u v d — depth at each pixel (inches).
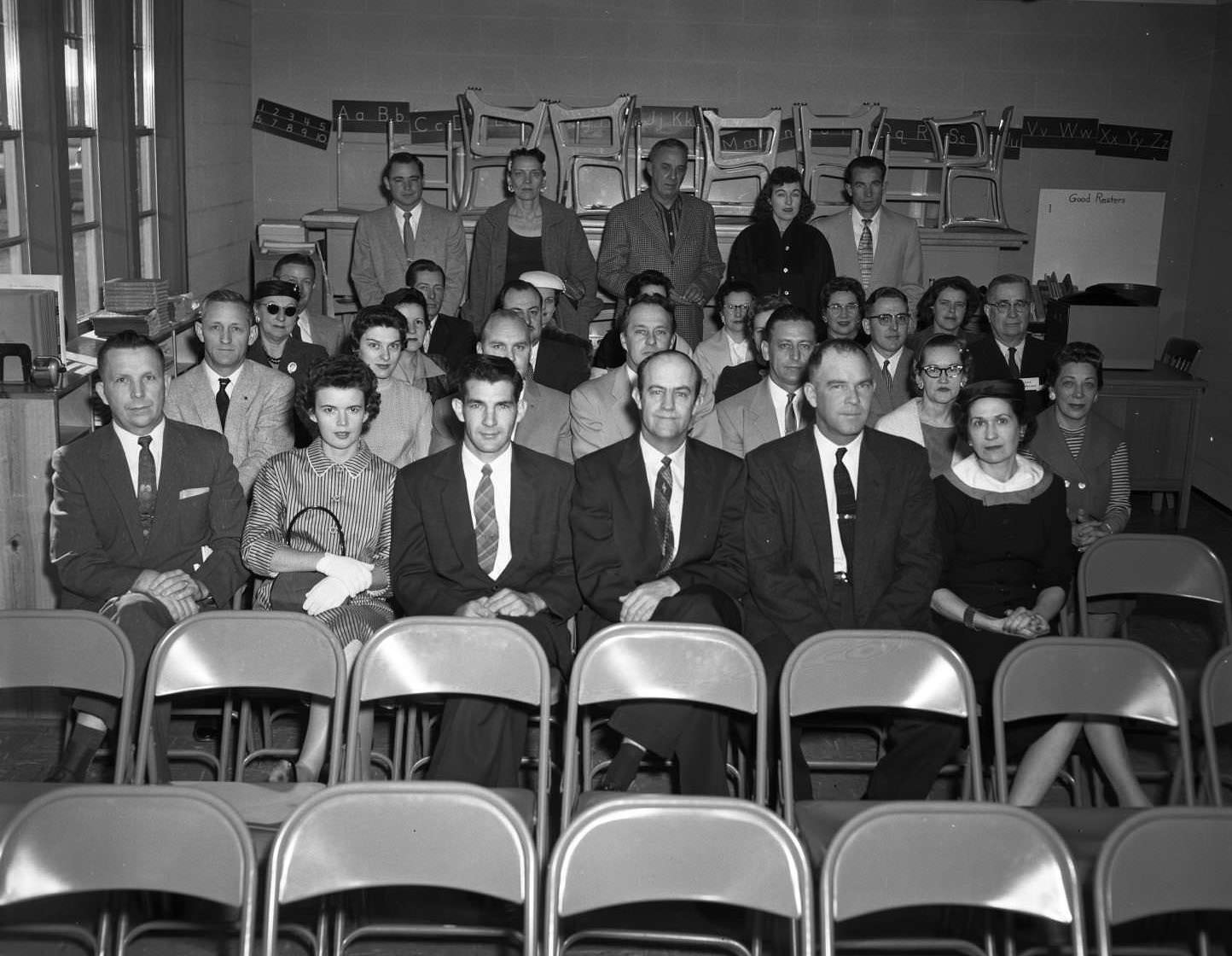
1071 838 107.2
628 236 263.4
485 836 86.4
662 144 259.9
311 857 85.7
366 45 329.7
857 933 120.7
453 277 271.3
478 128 318.3
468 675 112.0
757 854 85.0
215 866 85.2
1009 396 142.9
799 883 84.4
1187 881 85.6
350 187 335.0
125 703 112.1
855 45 332.8
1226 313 311.9
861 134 325.7
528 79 331.9
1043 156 338.0
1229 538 271.9
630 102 318.0
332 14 327.9
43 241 207.9
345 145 333.4
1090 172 338.6
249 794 112.6
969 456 153.6
